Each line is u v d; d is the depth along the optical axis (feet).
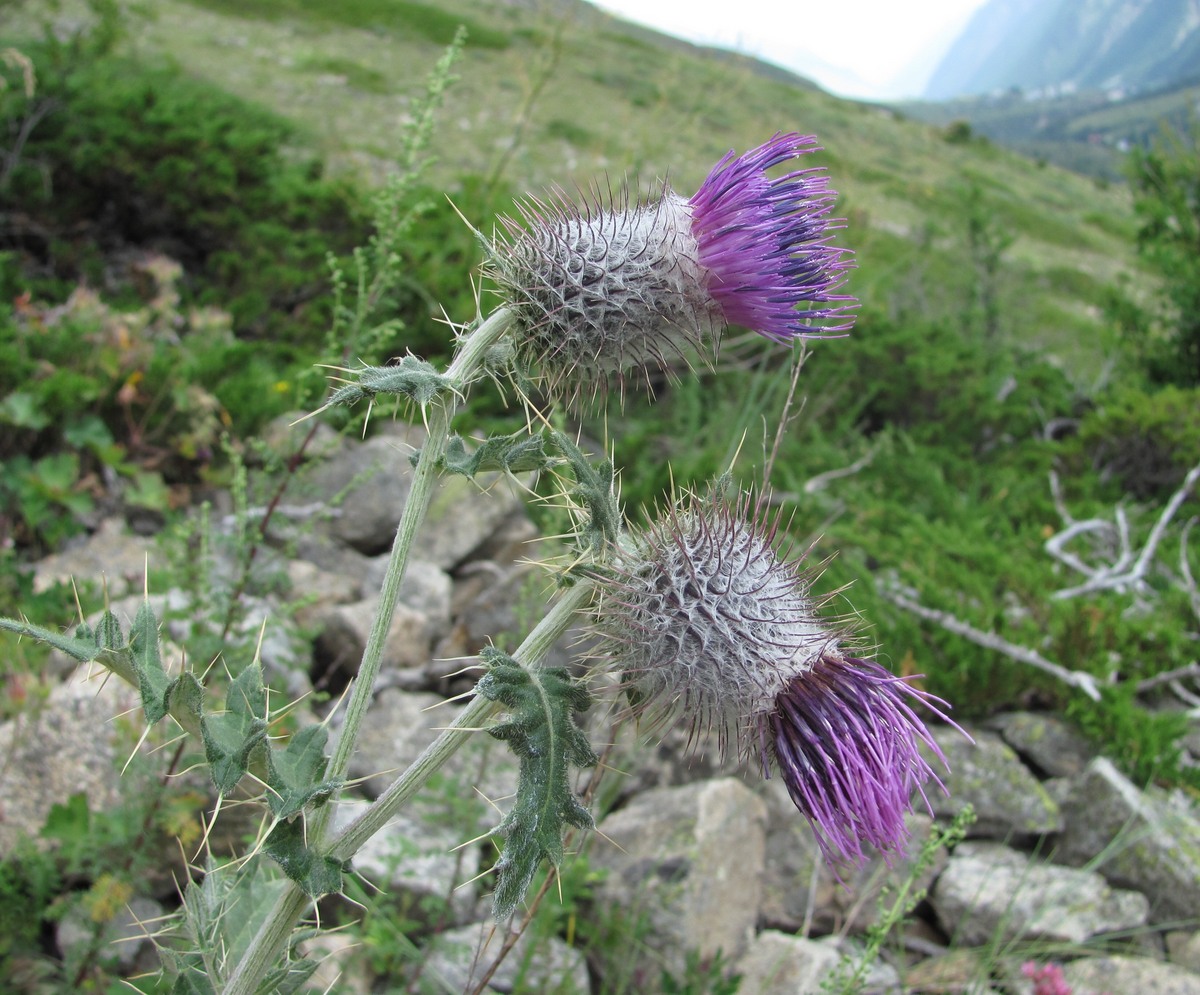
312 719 1.15
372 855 1.01
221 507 1.63
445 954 0.97
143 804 0.87
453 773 1.16
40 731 1.00
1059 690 1.55
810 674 0.63
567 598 0.61
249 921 0.63
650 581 0.63
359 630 1.35
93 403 1.62
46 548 1.49
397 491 1.63
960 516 2.10
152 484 1.56
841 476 2.19
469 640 1.49
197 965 0.59
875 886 1.25
